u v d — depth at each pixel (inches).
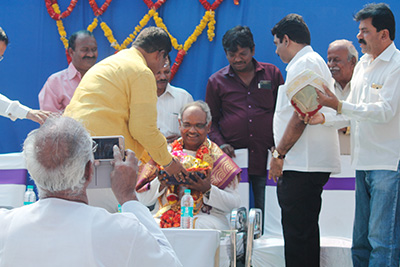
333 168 154.7
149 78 126.6
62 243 69.9
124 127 126.6
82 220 71.3
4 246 70.6
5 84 213.3
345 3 200.8
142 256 72.2
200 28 206.1
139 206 80.4
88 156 74.0
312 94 141.6
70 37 199.5
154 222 80.0
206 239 114.7
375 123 144.3
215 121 193.6
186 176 147.9
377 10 143.4
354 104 141.5
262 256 157.2
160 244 77.5
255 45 205.0
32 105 212.8
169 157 129.2
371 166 143.9
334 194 176.9
